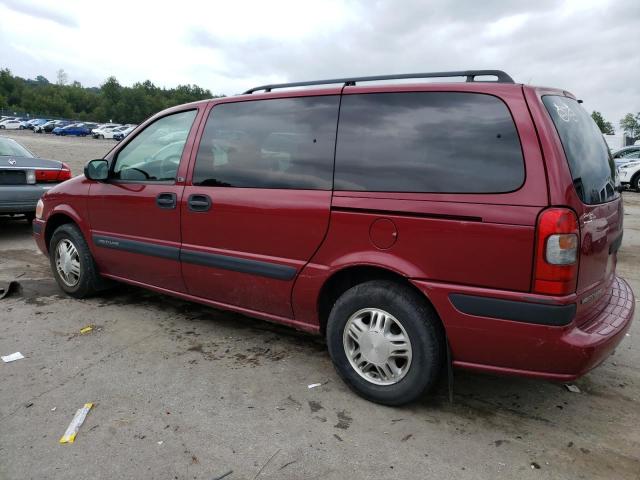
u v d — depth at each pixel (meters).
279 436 2.81
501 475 2.53
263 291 3.55
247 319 4.49
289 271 3.37
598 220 2.80
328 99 3.30
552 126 2.65
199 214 3.80
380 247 2.98
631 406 3.18
